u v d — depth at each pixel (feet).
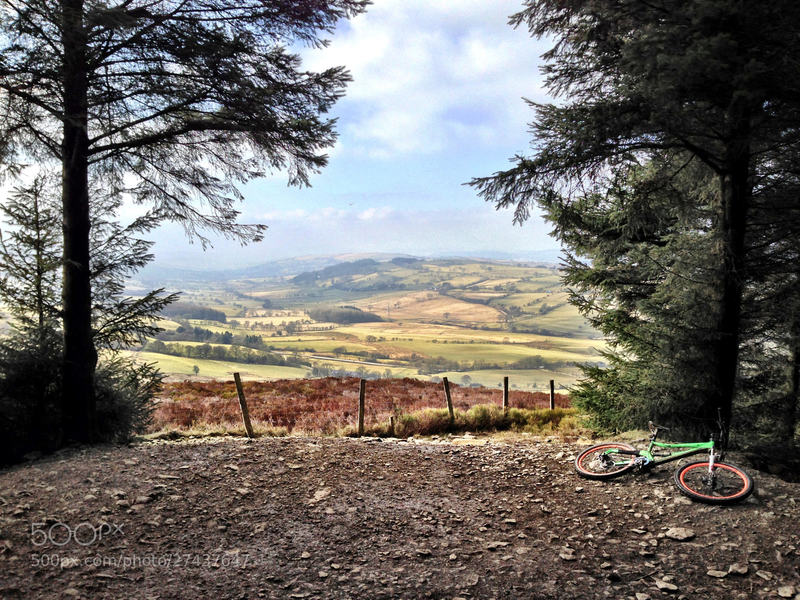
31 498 19.16
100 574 14.07
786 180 27.94
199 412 55.57
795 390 33.68
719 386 27.35
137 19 23.20
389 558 15.97
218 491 21.22
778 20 19.39
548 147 25.66
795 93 20.30
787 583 13.93
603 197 32.83
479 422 46.39
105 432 30.68
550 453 28.68
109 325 31.22
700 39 19.56
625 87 23.67
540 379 549.54
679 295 28.71
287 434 40.70
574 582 14.51
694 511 18.86
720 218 28.30
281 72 30.09
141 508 18.90
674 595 13.74
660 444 23.13
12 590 12.88
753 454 26.89
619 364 34.32
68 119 24.35
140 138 29.35
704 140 25.90
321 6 28.43
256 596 13.51
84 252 28.66
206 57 26.61
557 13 28.12
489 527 18.61
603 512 19.66
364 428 43.47
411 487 22.94
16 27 21.53
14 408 26.14
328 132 31.45
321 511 19.62
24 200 30.32
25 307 29.63
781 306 28.55
